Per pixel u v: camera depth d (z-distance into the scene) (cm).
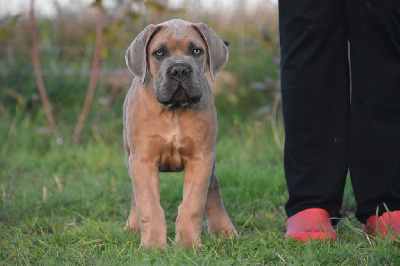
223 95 851
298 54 365
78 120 811
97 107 834
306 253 326
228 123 803
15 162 665
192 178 369
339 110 370
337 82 368
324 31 356
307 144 372
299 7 357
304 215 373
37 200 494
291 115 372
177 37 360
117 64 934
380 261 309
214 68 369
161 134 363
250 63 896
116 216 457
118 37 914
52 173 621
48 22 990
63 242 367
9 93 808
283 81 375
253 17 974
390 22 343
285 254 331
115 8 875
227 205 479
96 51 768
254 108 852
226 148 682
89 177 592
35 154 712
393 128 358
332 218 372
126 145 396
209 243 354
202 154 369
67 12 1025
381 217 359
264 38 800
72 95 878
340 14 358
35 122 804
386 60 351
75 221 442
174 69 348
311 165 375
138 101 368
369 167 364
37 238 369
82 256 330
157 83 357
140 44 368
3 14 948
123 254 335
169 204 484
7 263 323
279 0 372
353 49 357
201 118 365
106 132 761
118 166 632
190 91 350
